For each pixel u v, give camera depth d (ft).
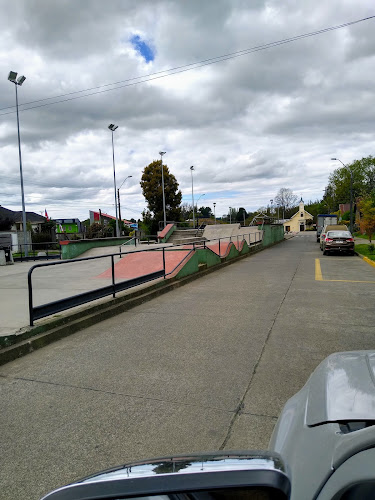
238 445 9.33
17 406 11.68
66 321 20.24
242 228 99.55
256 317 22.44
